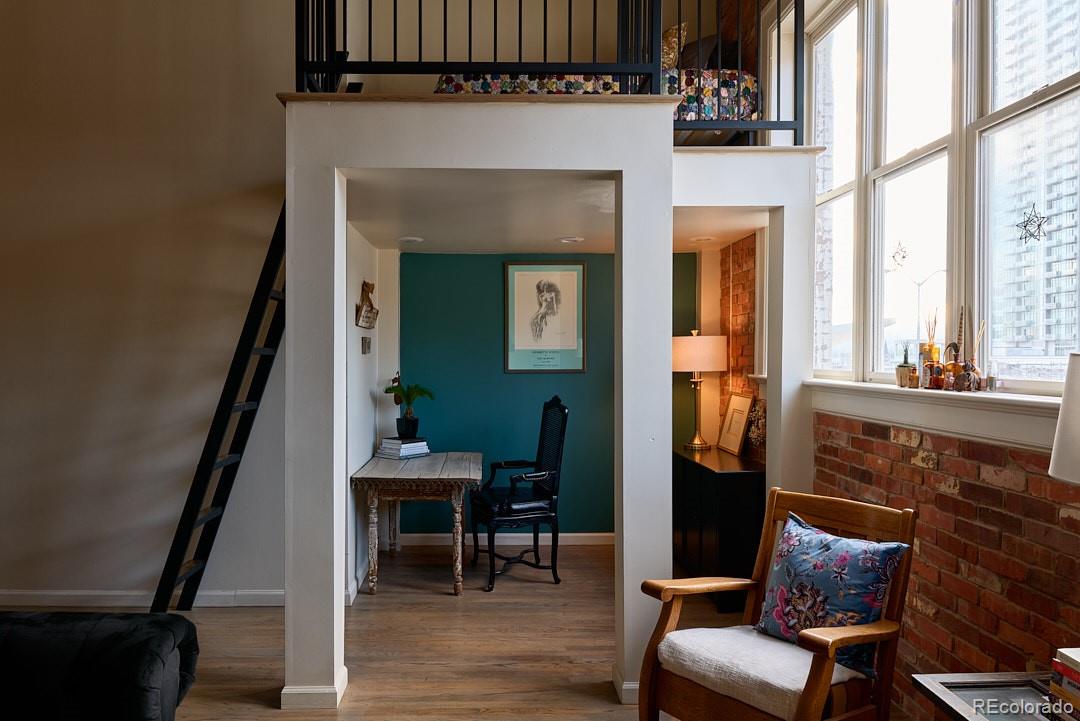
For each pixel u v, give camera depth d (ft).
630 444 9.15
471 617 12.21
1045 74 7.00
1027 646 6.49
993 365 7.72
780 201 10.66
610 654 10.66
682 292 17.04
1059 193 6.77
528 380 17.06
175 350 12.84
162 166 12.84
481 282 16.98
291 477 8.93
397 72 9.21
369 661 10.39
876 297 10.17
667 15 15.80
